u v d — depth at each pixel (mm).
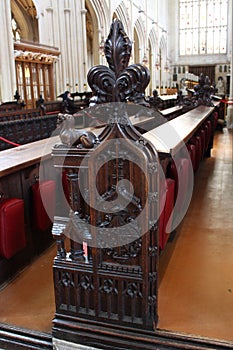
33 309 1922
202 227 2908
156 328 1622
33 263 2459
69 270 1633
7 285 2168
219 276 2117
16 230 2170
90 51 24656
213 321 1688
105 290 1598
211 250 2473
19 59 13188
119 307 1596
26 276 2275
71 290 1660
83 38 15930
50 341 1705
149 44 26391
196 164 4070
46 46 14195
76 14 15570
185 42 29172
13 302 1988
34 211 2484
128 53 1533
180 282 2053
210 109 5609
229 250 2467
